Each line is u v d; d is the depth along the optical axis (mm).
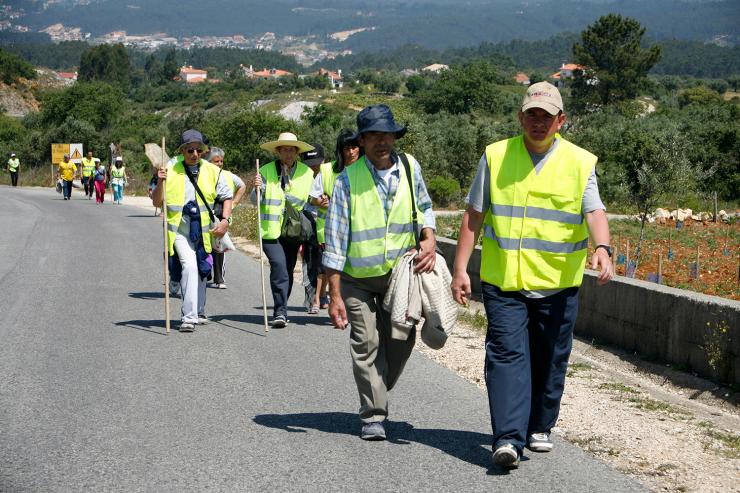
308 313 10914
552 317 5422
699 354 7957
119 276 14109
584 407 6871
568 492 4969
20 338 9234
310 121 65875
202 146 9703
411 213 5793
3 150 63156
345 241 5793
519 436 5238
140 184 43406
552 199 5359
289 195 9930
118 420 6352
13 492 4941
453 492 4953
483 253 5539
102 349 8727
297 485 5066
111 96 81188
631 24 123938
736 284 16047
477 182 5527
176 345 8953
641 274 17297
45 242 19250
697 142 38750
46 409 6621
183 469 5332
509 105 130375
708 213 31625
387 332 6012
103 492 4953
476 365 8219
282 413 6570
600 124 62750
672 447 5871
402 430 6164
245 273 14781
